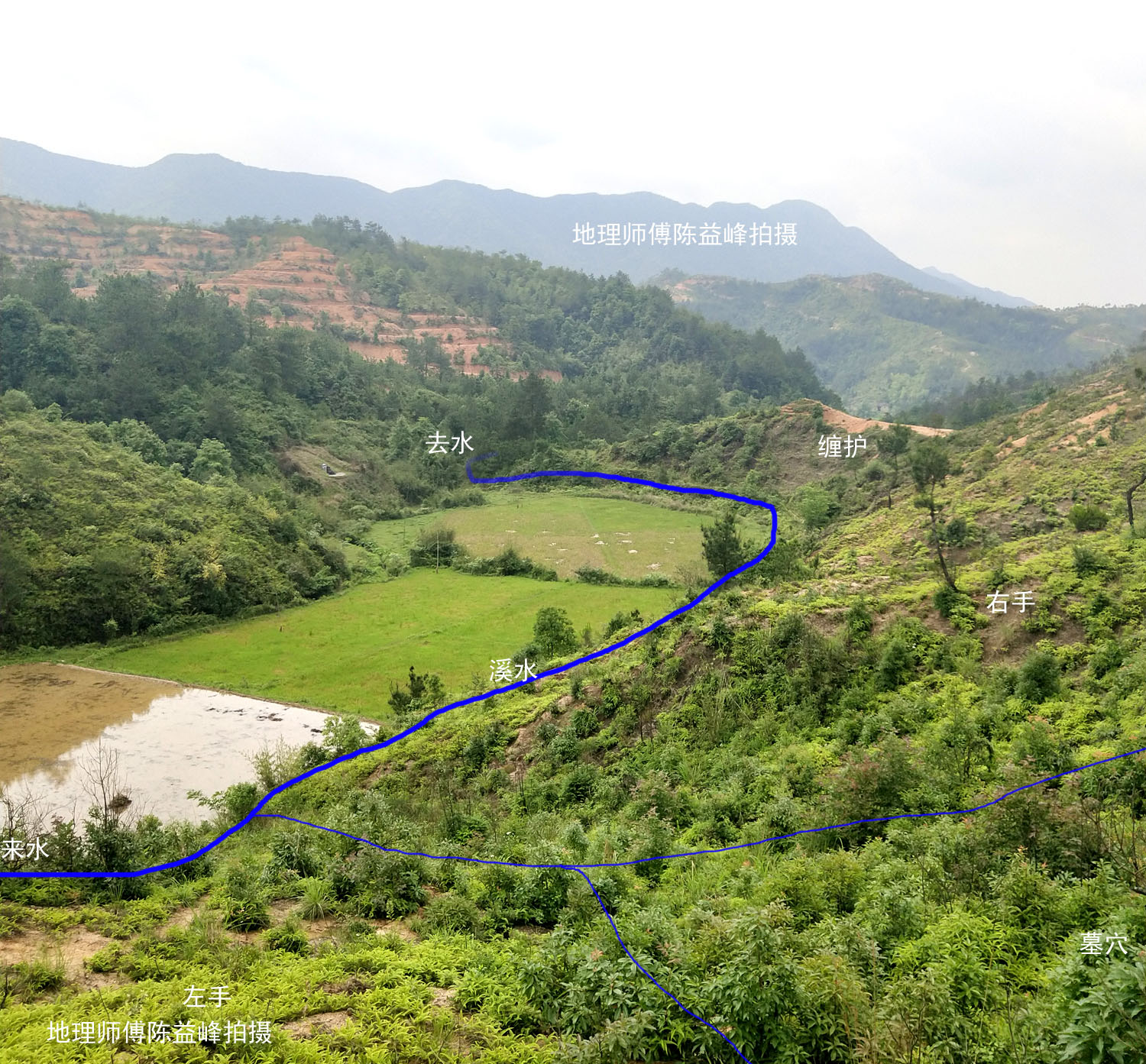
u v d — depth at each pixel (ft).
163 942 39.81
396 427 352.90
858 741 69.00
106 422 268.82
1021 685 70.38
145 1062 28.68
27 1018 31.04
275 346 359.87
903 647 79.25
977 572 99.09
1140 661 67.62
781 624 87.20
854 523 185.78
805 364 590.96
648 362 556.92
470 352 524.11
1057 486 144.77
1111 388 207.31
